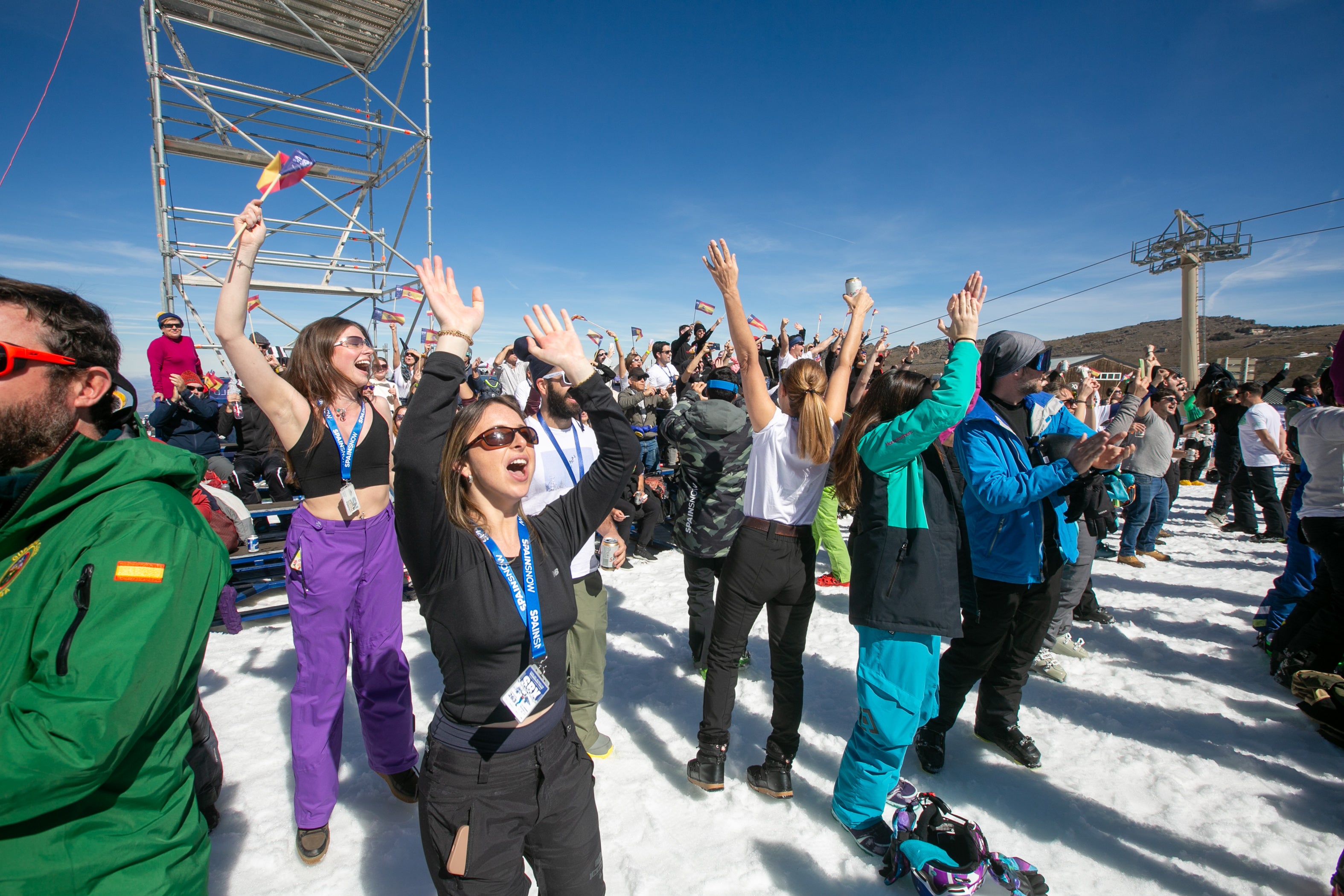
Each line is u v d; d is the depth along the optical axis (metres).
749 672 4.11
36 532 1.19
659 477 7.08
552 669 1.63
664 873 2.40
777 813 2.74
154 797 1.18
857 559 2.43
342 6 9.37
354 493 2.41
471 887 1.46
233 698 3.73
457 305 1.60
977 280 2.24
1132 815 2.74
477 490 1.59
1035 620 3.04
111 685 1.01
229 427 6.35
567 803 1.60
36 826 1.06
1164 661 4.21
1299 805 2.78
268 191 2.22
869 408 2.50
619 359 7.74
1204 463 12.16
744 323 2.69
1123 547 6.49
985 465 2.61
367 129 10.95
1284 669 3.79
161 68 8.38
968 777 3.01
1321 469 3.49
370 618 2.57
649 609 5.32
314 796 2.45
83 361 1.20
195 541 1.20
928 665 2.35
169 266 8.41
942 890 2.11
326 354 2.40
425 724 3.46
